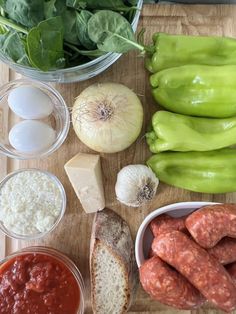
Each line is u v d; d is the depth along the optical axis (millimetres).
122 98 302
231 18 333
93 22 265
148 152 326
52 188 315
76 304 310
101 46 272
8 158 331
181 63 318
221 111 315
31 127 307
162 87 310
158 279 274
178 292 273
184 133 304
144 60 326
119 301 314
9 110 330
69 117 320
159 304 324
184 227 302
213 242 280
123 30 265
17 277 303
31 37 255
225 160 313
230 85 305
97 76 328
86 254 326
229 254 288
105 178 325
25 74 297
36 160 327
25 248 318
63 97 328
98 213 319
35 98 306
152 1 344
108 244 308
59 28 262
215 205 291
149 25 331
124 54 326
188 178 320
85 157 318
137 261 308
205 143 306
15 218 311
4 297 303
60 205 314
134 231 323
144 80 328
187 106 316
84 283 328
